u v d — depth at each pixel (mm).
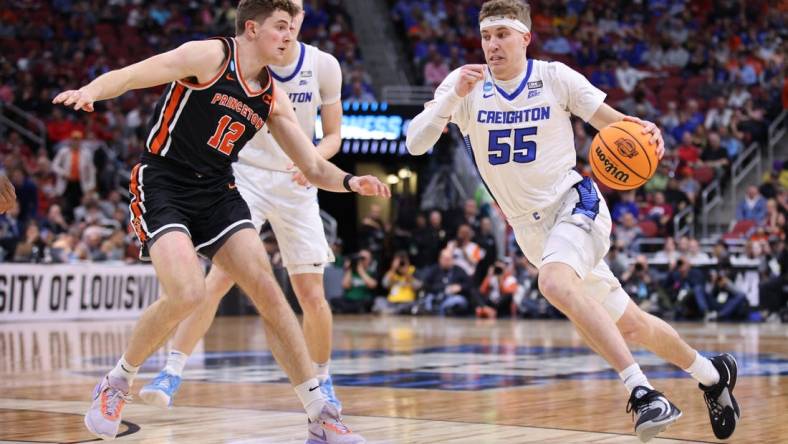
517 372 7668
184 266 4168
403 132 20094
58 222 16484
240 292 17953
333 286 18672
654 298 16453
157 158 4375
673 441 4449
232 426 4941
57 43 22031
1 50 21797
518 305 17047
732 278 16516
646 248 18641
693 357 4645
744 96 22109
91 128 20078
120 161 19938
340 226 21906
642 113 21781
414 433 4688
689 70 23797
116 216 17406
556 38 23766
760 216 18922
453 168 20609
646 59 23938
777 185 19547
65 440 4477
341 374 7531
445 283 17766
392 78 23422
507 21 4699
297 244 5562
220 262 4340
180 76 4117
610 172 4691
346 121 20094
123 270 16078
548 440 4465
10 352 9633
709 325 15117
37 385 6801
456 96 4656
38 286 14938
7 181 4145
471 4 24766
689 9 24984
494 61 4742
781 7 24812
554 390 6438
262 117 4383
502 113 4789
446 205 20438
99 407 4355
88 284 15578
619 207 19094
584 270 4559
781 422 5027
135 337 4305
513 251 18859
